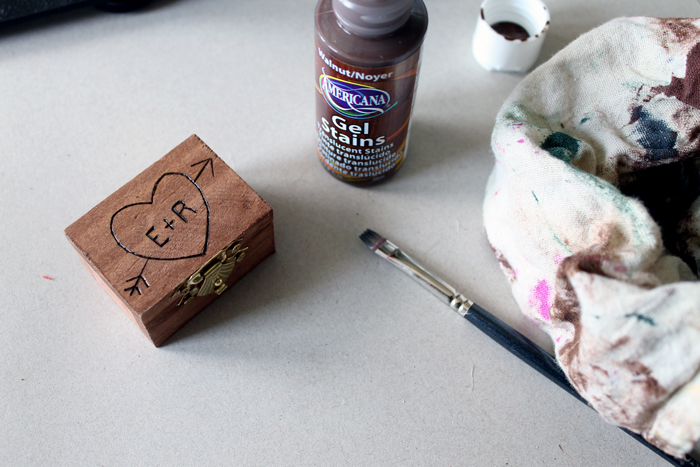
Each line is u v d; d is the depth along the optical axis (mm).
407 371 197
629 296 149
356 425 189
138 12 254
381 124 196
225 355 198
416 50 176
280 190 225
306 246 216
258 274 211
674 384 149
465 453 186
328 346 200
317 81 191
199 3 258
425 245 217
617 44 195
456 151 234
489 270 213
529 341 191
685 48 188
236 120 236
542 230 181
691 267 183
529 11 242
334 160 216
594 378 160
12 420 187
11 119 231
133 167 226
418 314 206
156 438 186
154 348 199
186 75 243
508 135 188
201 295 193
